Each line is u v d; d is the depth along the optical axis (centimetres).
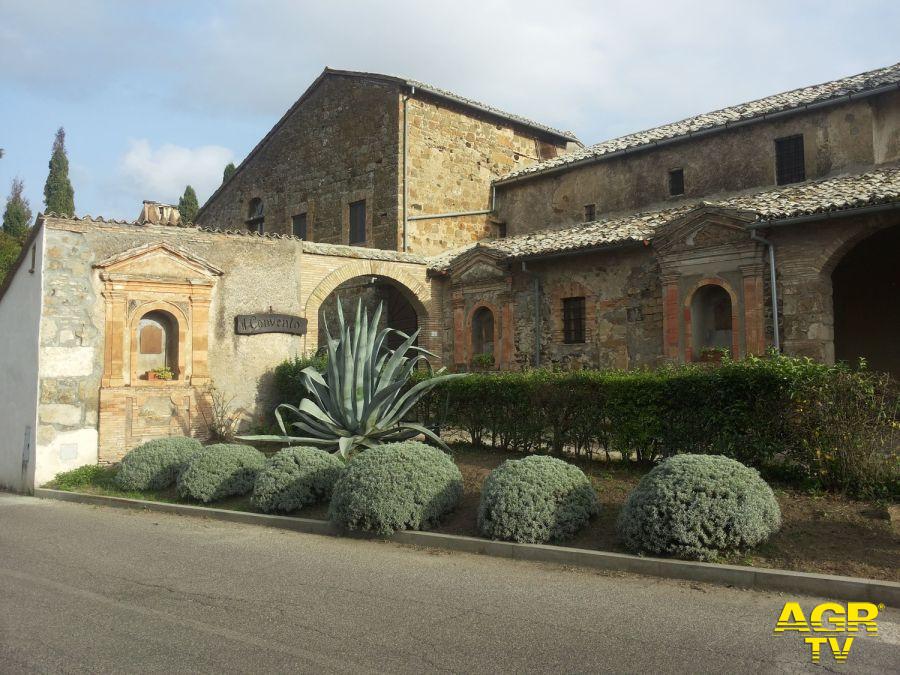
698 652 487
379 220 2369
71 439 1419
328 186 2564
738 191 1842
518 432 1177
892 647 492
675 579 667
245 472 1130
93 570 738
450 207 2447
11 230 4756
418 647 502
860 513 762
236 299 1656
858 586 589
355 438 1210
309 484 1009
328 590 648
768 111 1756
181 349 1567
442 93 2398
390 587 656
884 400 830
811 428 852
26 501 1288
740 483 698
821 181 1623
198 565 752
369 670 463
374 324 1291
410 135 2352
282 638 524
